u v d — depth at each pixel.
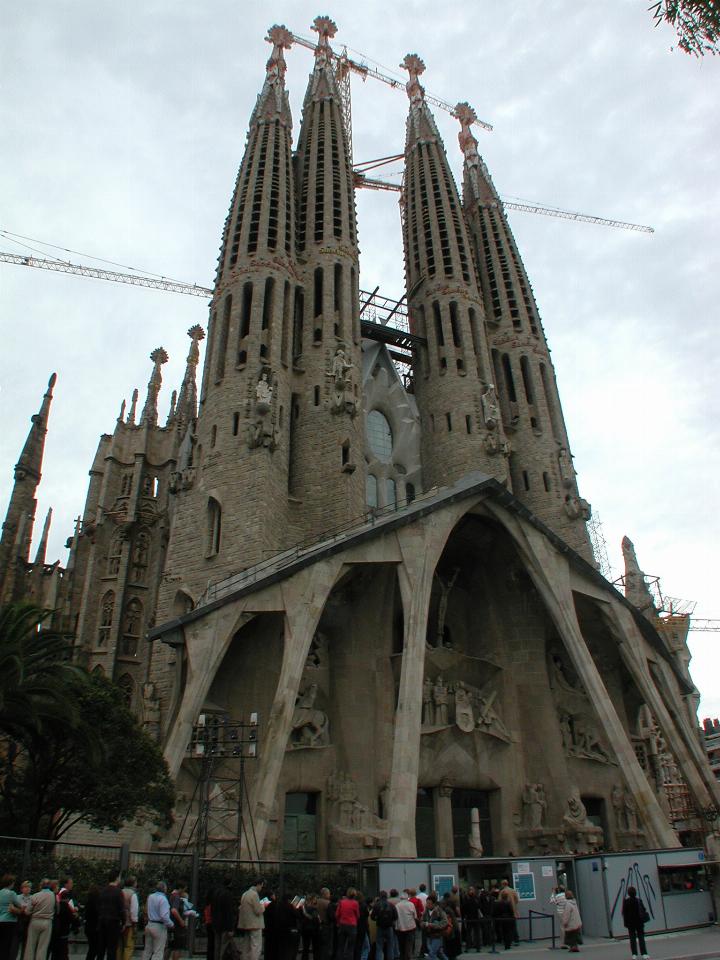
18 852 18.16
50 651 23.66
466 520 44.97
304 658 34.25
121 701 27.58
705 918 25.80
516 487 55.84
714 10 12.38
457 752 40.56
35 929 13.43
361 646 40.66
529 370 60.50
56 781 26.30
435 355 59.56
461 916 21.73
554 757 42.41
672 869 25.84
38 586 62.38
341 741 38.12
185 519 42.69
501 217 69.94
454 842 40.03
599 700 39.88
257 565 38.34
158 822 27.44
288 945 15.71
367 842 34.41
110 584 59.12
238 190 55.88
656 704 42.22
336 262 55.31
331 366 50.09
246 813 33.41
